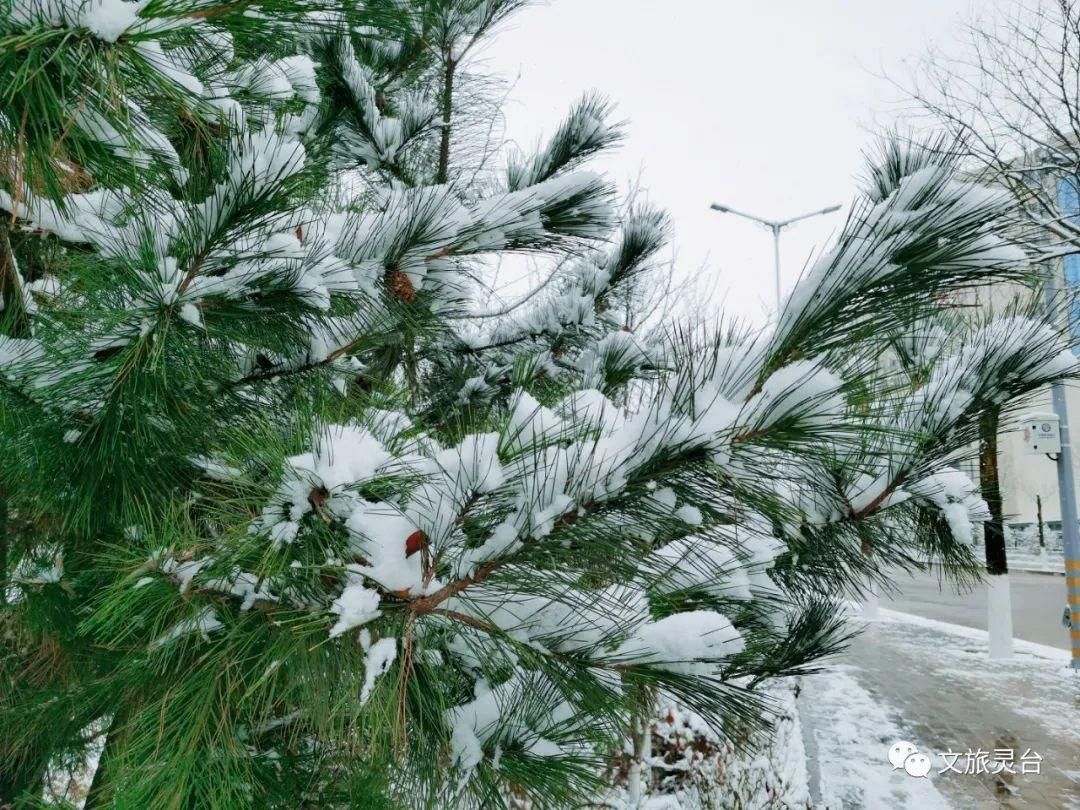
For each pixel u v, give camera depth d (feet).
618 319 14.46
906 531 7.91
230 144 5.19
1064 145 30.19
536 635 5.03
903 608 62.80
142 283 5.14
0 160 4.02
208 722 4.82
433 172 14.64
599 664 5.09
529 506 4.59
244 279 5.64
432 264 7.99
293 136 8.14
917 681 32.58
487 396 13.03
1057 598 67.67
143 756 4.74
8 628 7.15
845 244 4.26
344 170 12.51
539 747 5.43
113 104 3.75
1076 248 23.88
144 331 5.24
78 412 5.59
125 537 6.13
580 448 4.64
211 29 4.33
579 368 13.43
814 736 23.36
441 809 5.51
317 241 6.40
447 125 13.83
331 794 6.77
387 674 4.66
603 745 5.86
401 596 4.70
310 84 8.82
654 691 5.73
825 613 7.14
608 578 4.98
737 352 4.62
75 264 5.67
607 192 8.75
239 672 4.66
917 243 4.06
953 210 4.04
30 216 5.38
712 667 5.21
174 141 5.76
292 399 7.30
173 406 5.80
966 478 8.09
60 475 5.81
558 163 12.12
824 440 4.47
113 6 3.61
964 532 7.65
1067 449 36.45
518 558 4.66
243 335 5.87
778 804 17.83
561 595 4.85
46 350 5.48
